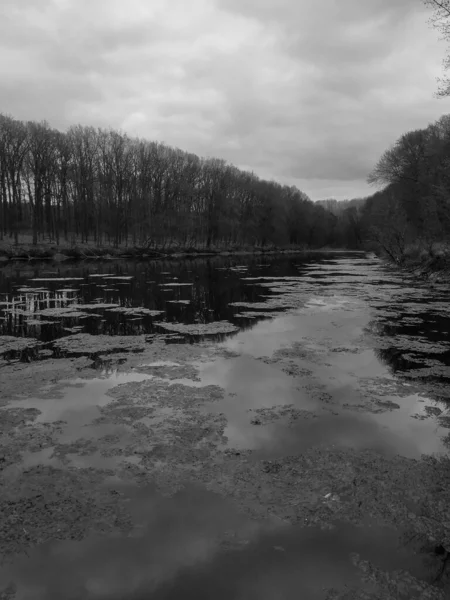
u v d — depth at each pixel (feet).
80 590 14.69
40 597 14.39
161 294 92.12
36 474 21.68
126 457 23.40
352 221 387.14
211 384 34.86
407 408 30.04
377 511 18.72
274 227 326.24
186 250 264.11
